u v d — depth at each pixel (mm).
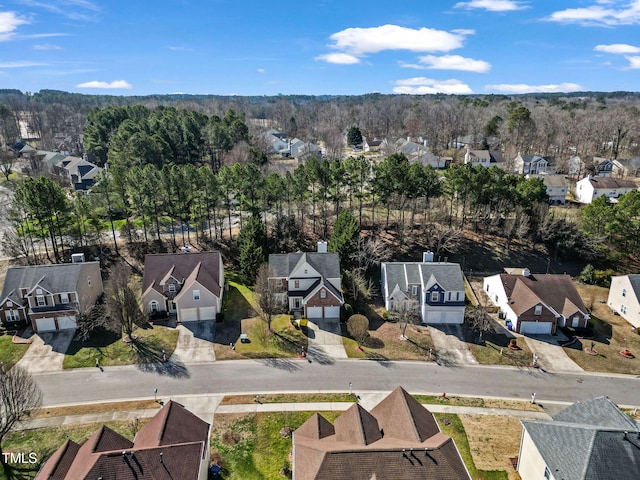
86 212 68000
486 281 64750
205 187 71062
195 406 40500
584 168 121625
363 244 67250
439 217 79688
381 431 32344
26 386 35625
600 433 28641
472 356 49875
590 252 72938
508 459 35188
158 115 131625
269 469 33594
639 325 56375
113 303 49469
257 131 158500
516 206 76562
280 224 74312
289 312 57688
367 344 51312
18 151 140500
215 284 56844
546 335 54781
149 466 26875
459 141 152500
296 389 43250
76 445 30859
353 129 164125
